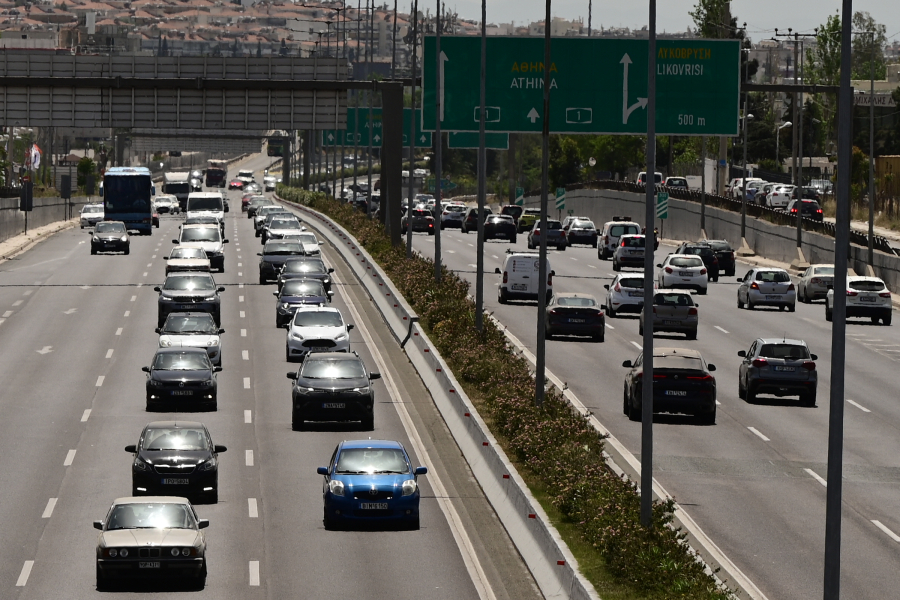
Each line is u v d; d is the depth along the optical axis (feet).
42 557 224.53
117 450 318.04
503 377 371.15
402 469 252.62
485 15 445.37
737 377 429.38
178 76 622.95
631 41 479.82
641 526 206.80
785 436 339.16
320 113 616.80
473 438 310.04
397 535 244.22
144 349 470.80
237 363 445.37
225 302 590.96
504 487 261.03
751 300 598.34
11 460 306.76
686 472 293.43
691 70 479.41
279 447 323.16
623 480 266.16
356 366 353.72
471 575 216.95
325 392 341.62
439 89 493.36
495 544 238.89
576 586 188.34
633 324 548.31
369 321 534.37
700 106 480.23
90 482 285.02
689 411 346.54
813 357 384.88
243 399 385.91
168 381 365.81
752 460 308.81
